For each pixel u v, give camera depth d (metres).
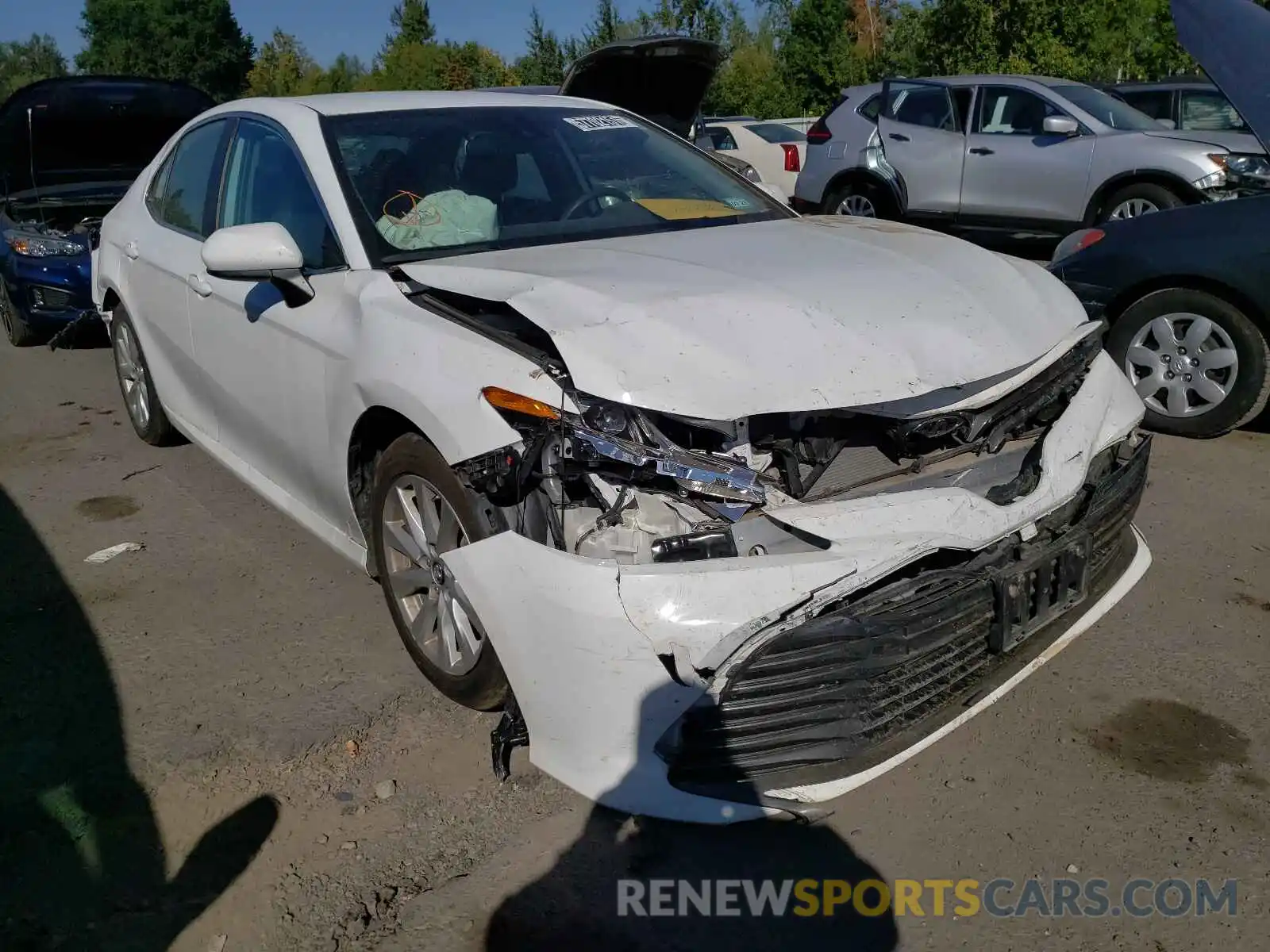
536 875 2.45
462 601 2.78
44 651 3.48
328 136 3.55
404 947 2.26
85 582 3.96
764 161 17.06
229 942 2.28
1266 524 4.17
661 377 2.39
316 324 3.22
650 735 2.30
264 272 3.21
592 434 2.34
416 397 2.71
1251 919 2.30
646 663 2.27
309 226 3.45
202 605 3.76
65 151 8.66
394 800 2.71
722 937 2.28
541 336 2.64
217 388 4.08
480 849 2.54
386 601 3.39
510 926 2.31
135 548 4.25
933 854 2.52
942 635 2.49
